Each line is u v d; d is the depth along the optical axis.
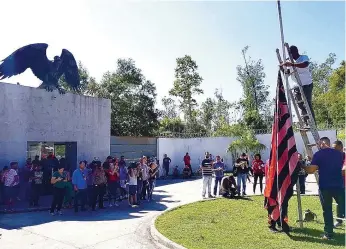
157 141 26.67
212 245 7.15
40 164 13.71
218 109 53.59
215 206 11.92
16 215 11.30
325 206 7.44
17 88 14.16
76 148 16.44
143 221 10.30
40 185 13.25
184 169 25.64
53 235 8.62
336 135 25.53
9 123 13.84
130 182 13.41
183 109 48.44
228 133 31.28
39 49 14.48
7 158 13.72
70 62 16.08
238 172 14.75
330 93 43.47
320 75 56.00
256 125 39.25
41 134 14.94
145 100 35.25
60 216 11.18
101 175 12.62
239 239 7.58
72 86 16.30
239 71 54.84
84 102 16.89
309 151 8.49
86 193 12.25
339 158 7.41
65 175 12.61
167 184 20.98
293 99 8.53
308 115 8.02
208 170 14.95
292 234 7.88
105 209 12.55
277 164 8.06
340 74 43.50
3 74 13.62
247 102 53.44
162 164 26.70
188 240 7.56
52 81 15.34
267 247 6.94
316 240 7.32
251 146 27.80
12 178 12.26
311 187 18.14
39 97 14.92
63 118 15.87
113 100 34.16
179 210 11.16
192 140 29.48
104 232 8.94
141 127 34.88
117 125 34.06
